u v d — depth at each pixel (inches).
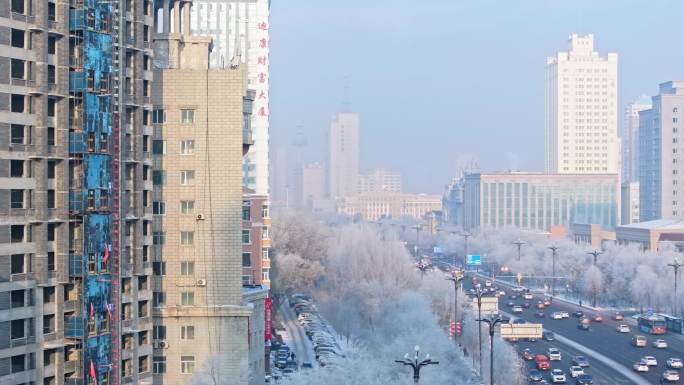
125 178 7647.6
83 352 7047.2
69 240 7096.5
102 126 7263.8
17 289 6697.8
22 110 6791.3
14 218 6697.8
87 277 7106.3
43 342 6879.9
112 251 7357.3
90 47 7160.4
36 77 6855.3
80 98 7135.8
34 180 6870.1
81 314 7111.2
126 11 7637.8
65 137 7042.3
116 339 7386.8
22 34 6781.5
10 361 6628.9
